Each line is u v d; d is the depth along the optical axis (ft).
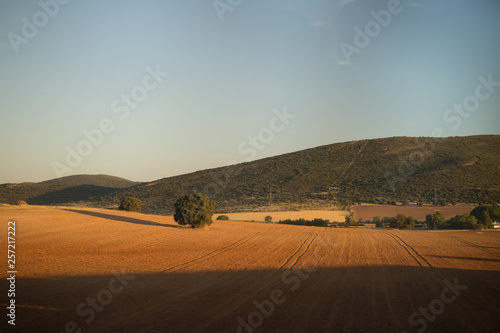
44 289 47.16
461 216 211.61
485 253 99.35
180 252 87.25
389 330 33.30
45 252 79.41
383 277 61.16
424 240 131.23
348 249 100.53
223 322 34.96
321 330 32.96
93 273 59.21
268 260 78.07
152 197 377.71
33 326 32.71
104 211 176.04
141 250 88.48
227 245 101.81
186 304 41.52
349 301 44.06
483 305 43.37
